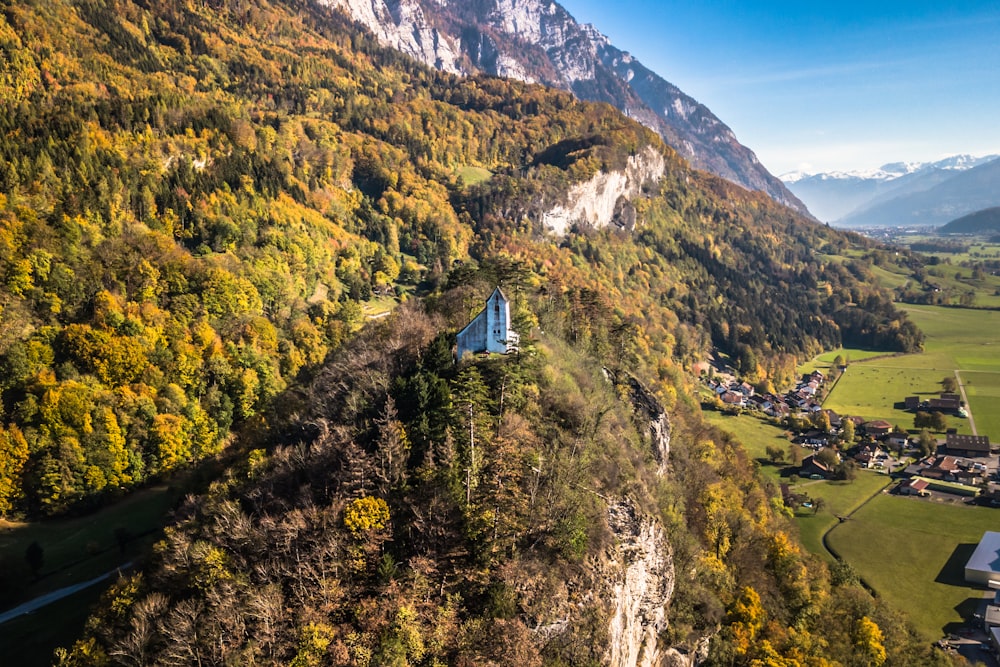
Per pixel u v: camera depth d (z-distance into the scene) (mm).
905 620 93875
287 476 57031
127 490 90812
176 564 51219
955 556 121750
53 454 86312
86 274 113000
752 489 117500
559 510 53281
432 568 47188
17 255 108000
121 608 50281
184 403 103312
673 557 71938
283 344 126438
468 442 55406
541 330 88500
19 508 83250
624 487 61906
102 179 138375
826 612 85188
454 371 62094
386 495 51125
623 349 111500
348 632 42812
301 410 71500
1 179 126688
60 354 100000
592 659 49219
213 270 125562
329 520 49062
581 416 65375
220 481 63469
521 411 61906
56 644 57812
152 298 117562
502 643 44406
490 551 49281
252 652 42531
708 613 71125
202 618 45812
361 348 75688
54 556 75000
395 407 58812
